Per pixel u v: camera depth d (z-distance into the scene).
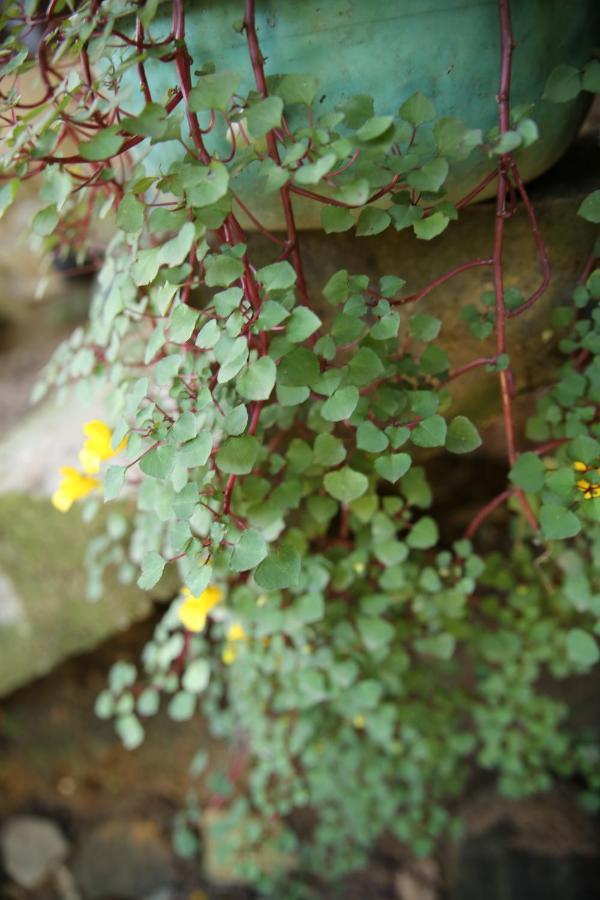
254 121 0.43
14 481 0.77
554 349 0.60
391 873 0.98
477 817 0.92
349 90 0.47
